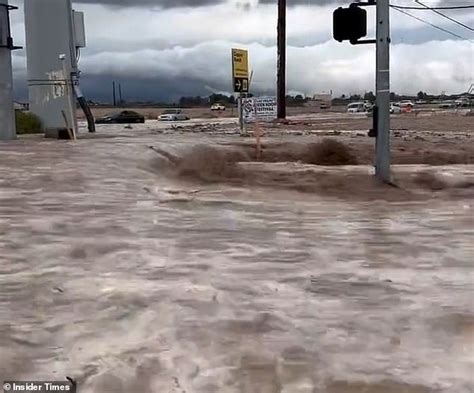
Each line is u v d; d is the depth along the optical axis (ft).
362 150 71.51
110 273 20.52
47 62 103.60
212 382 12.89
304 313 16.99
